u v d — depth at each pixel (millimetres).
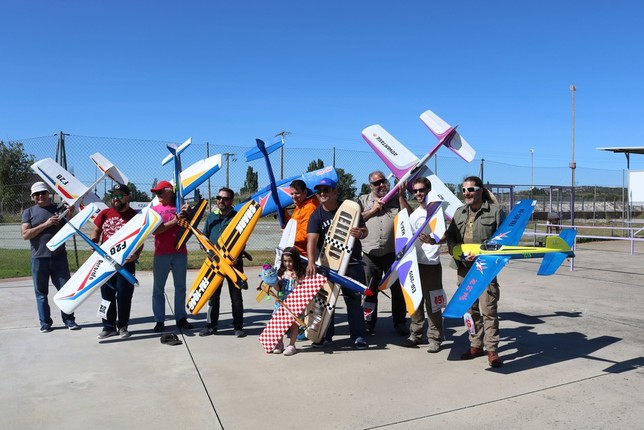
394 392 3711
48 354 4660
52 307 6578
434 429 3094
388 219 5254
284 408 3424
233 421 3223
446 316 3740
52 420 3240
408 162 5316
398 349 4859
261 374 4125
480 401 3531
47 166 5562
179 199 5336
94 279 5008
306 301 4641
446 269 10164
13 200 16219
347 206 4766
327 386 3842
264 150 5211
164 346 4945
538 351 4715
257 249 14078
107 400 3572
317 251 5031
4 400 3574
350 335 5074
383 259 5301
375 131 5516
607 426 3117
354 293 4906
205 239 5223
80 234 5102
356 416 3291
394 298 5383
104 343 5043
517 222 4098
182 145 5379
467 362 4422
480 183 4367
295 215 5215
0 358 4535
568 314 6250
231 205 5570
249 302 7145
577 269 10227
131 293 5293
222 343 5066
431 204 4582
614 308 6582
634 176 17797
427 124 5074
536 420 3211
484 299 4258
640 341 5023
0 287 7953
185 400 3570
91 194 6273
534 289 7992
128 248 5066
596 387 3783
